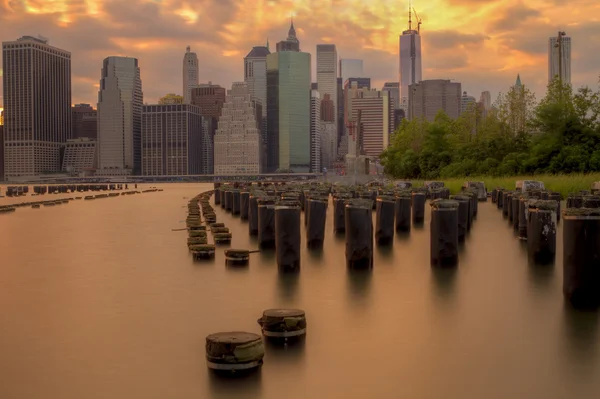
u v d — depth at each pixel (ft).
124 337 38.99
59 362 34.01
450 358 33.32
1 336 39.68
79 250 84.74
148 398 28.53
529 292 50.44
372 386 29.40
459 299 48.26
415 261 67.87
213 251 74.43
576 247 46.29
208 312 45.60
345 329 39.60
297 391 28.96
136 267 68.39
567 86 237.25
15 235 106.52
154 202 231.09
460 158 306.14
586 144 217.77
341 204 93.76
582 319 41.19
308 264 66.85
